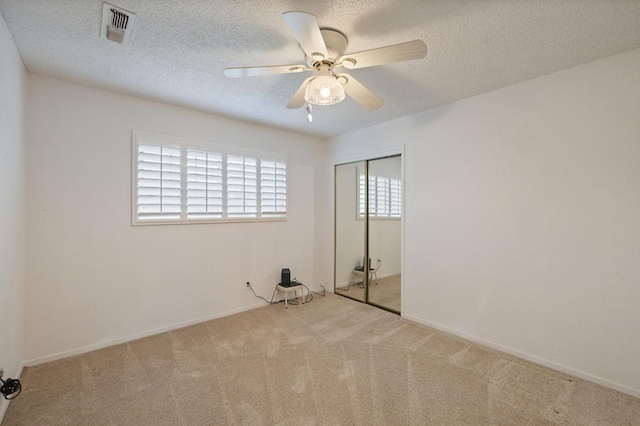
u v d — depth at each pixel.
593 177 2.04
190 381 2.00
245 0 1.46
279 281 3.81
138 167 2.69
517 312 2.39
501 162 2.49
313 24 1.31
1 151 1.62
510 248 2.44
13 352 1.90
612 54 1.95
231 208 3.33
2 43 1.58
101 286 2.50
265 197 3.65
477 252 2.64
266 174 3.65
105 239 2.53
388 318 3.23
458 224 2.78
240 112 3.10
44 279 2.25
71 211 2.37
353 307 3.61
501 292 2.49
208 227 3.16
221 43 1.84
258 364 2.22
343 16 1.57
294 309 3.52
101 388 1.92
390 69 2.17
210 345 2.55
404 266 3.24
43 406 1.73
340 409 1.72
